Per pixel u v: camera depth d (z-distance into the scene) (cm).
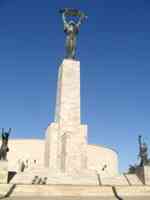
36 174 3984
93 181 3828
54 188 3062
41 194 2953
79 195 2981
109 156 8506
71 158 4644
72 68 5200
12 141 8412
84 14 5516
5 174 3650
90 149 8112
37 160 8281
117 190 3127
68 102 5019
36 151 8375
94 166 8019
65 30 5438
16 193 2920
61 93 5053
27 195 2897
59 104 5081
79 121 4962
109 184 3759
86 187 3127
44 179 3734
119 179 3919
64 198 2800
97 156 8200
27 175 3938
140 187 3225
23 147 8375
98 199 2775
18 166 8012
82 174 4116
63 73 5144
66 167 4562
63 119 4925
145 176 3856
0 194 2841
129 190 3153
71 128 4900
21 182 3700
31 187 3058
